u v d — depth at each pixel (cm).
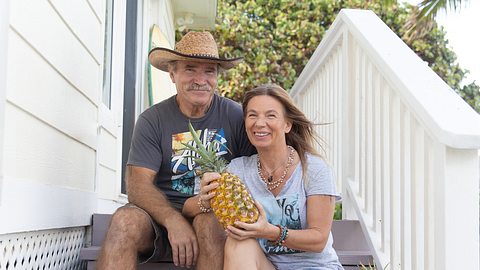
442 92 239
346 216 356
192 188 282
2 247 206
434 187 221
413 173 250
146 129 280
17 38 213
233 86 1105
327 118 464
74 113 299
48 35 251
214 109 289
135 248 247
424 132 236
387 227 294
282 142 254
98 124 357
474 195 212
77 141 306
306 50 1138
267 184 255
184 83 278
